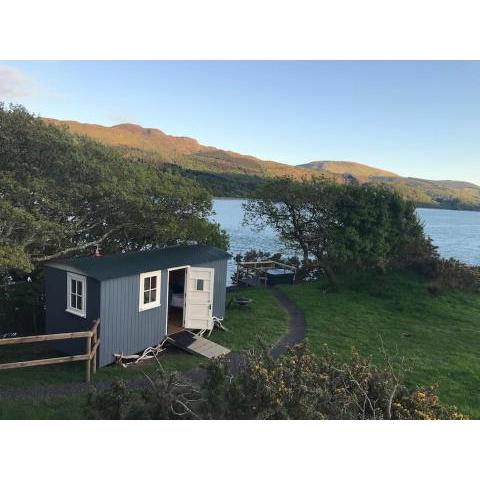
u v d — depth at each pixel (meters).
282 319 17.66
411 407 8.45
